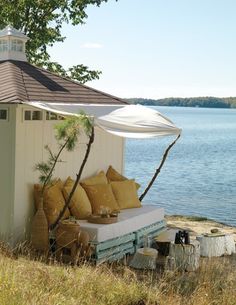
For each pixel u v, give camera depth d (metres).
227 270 10.12
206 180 33.53
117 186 13.10
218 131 109.19
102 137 13.80
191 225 15.53
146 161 47.69
